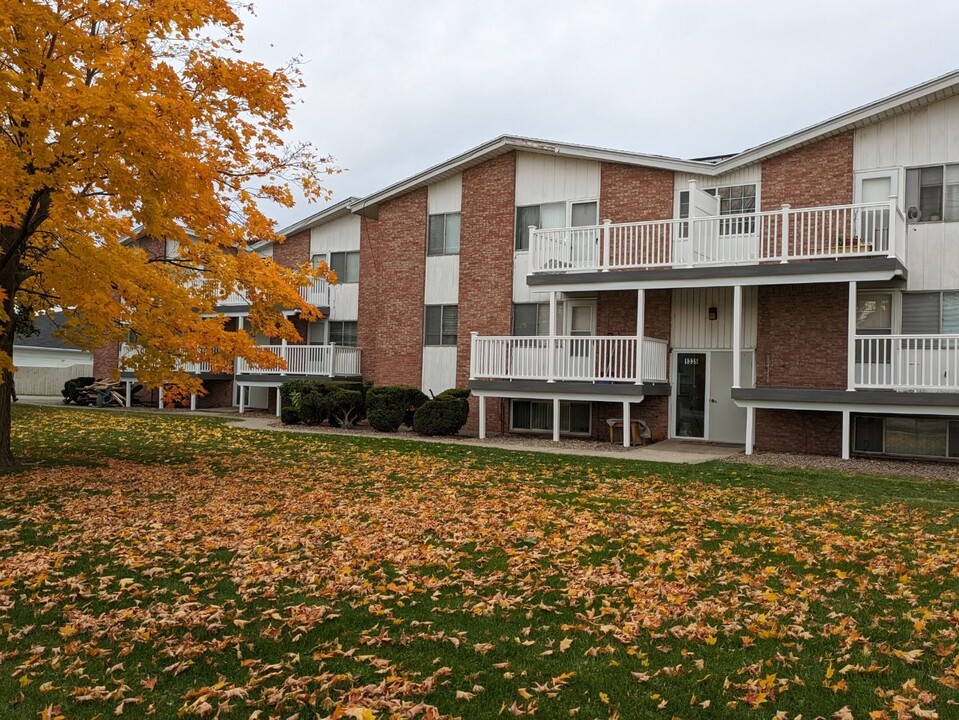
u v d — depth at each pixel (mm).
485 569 7125
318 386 22781
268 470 13375
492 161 22281
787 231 16141
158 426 21578
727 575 6809
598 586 6562
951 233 16156
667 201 19406
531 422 21391
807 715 4312
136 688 4738
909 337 15023
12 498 10445
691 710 4383
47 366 51344
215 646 5336
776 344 17859
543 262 19750
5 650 5309
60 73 9742
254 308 12422
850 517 9383
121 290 10898
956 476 13305
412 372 23859
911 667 4887
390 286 24406
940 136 16297
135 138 8969
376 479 12367
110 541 8234
